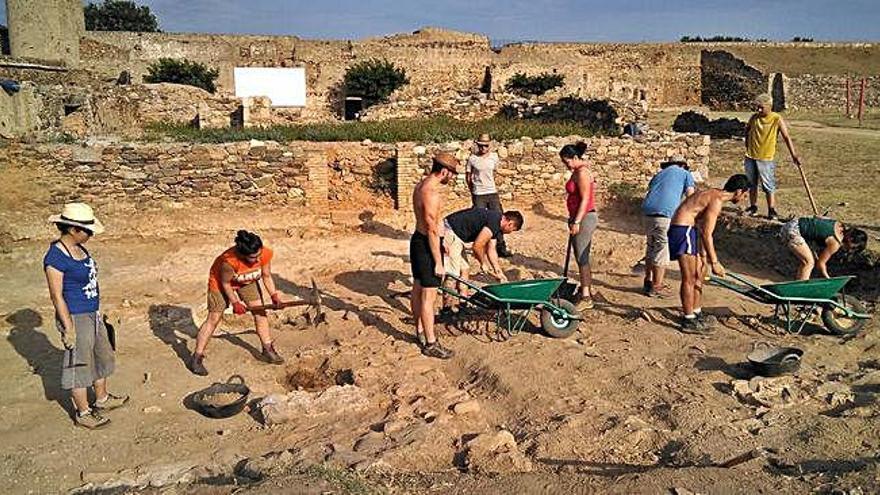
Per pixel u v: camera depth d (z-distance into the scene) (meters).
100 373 6.27
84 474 5.36
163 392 6.83
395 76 37.84
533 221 13.62
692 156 15.31
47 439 5.93
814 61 50.47
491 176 11.24
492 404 6.45
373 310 8.96
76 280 5.96
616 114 19.70
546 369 6.95
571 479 4.80
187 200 13.20
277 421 6.22
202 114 23.84
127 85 25.47
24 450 5.73
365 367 7.16
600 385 6.66
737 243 11.32
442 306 8.70
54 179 12.53
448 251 8.29
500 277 8.75
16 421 6.27
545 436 5.59
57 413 6.42
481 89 43.69
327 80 39.59
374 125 20.70
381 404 6.52
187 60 35.91
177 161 13.04
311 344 8.02
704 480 4.66
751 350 7.34
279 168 13.48
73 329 5.98
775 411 5.96
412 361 7.38
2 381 7.01
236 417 6.38
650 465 5.20
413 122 21.86
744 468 4.87
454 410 6.16
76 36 35.78
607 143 14.96
